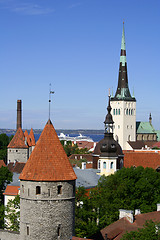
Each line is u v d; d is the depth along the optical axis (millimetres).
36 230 59812
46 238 59656
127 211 73438
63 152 62312
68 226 60938
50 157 61031
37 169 60312
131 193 102688
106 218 88750
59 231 60344
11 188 107000
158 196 103125
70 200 61125
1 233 67812
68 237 60969
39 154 61281
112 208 93438
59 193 60469
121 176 107125
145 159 172375
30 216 60156
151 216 77375
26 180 60469
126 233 64438
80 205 90062
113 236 68688
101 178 110938
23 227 61000
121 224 72000
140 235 63875
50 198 59625
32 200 59875
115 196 100062
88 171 136125
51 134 62531
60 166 60844
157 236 63719
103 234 69562
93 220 86625
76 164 191625
